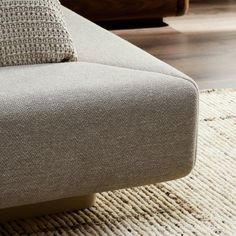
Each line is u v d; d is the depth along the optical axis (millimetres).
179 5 3355
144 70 1424
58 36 1436
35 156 1251
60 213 1486
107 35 1695
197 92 1371
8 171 1236
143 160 1344
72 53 1455
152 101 1321
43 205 1461
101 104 1281
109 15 3271
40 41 1419
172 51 2908
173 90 1340
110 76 1349
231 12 3746
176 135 1360
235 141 1910
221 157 1803
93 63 1453
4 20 1404
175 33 3240
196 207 1533
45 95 1255
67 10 1951
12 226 1425
